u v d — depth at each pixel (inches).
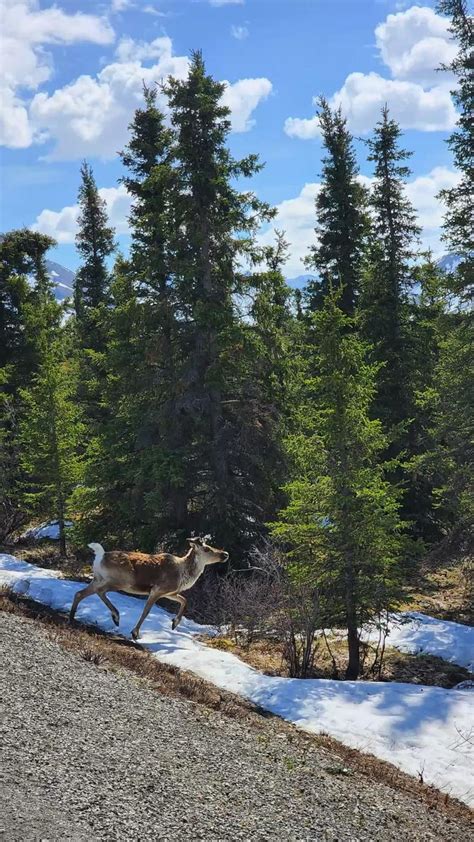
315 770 338.3
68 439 925.2
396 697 454.6
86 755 285.7
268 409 762.2
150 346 776.3
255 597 584.4
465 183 730.2
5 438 1111.6
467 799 348.8
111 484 804.0
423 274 997.2
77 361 1282.0
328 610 532.4
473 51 724.7
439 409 816.3
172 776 285.1
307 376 822.5
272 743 364.8
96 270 1386.6
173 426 752.3
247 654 559.2
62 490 910.4
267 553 603.8
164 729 343.6
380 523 515.5
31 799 235.9
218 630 612.7
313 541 538.0
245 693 456.4
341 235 1015.0
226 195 760.3
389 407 914.7
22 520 1063.6
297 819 275.3
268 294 761.0
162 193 797.9
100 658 452.1
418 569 729.0
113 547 819.4
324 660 559.5
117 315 805.9
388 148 967.0
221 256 763.4
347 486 525.3
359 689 468.1
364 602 527.2
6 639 439.2
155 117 918.4
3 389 1177.4
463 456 722.2
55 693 359.6
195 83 750.5
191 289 755.4
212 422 765.9
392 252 955.3
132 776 275.4
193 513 777.6
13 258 1259.8
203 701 416.8
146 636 559.2
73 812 234.1
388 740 399.2
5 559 805.9
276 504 761.0
